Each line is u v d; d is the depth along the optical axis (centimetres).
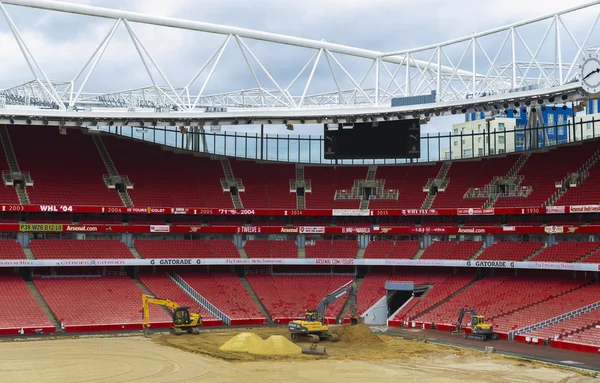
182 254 9862
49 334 7700
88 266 9488
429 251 10106
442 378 5641
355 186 11431
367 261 10031
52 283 8975
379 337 7719
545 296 8531
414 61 9581
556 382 5494
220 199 10744
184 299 9244
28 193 9500
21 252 8875
